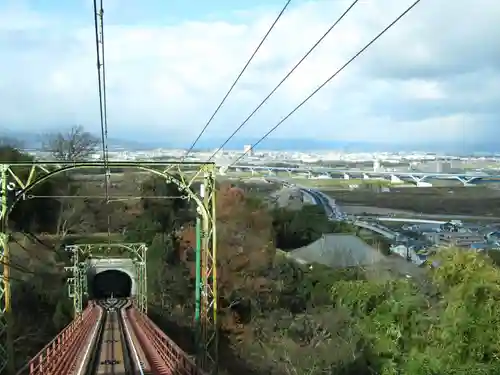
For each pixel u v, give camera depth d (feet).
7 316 69.87
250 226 196.24
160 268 217.97
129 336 152.87
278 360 111.65
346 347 95.55
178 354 81.46
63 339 106.11
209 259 82.69
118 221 263.08
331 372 94.89
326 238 210.79
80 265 202.08
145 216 263.08
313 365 99.60
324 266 180.45
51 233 244.01
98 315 220.84
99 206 262.26
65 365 92.32
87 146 262.06
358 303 97.45
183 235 220.23
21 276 176.55
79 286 195.42
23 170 95.76
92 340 137.39
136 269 251.19
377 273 141.38
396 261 171.53
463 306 60.90
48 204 244.42
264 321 147.54
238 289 168.14
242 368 119.55
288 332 130.52
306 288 163.02
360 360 86.69
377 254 189.88
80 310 187.42
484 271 63.98
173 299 206.28
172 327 179.01
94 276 294.87
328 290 153.38
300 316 139.85
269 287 168.76
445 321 61.87
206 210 75.61
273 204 255.70
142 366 97.91
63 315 182.60
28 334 150.10
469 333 59.21
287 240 230.68
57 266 208.64
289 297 165.58
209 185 75.56
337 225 237.25
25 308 167.53
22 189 71.20
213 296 76.13
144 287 203.31
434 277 68.80
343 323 106.63
